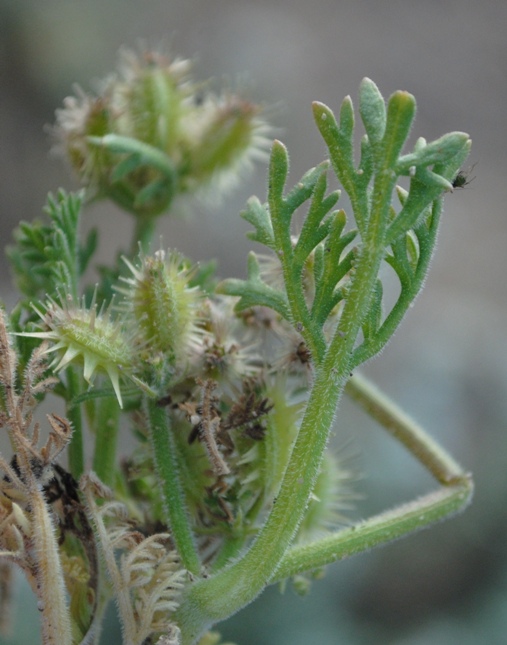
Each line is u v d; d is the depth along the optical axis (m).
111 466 0.18
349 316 0.16
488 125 0.75
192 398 0.17
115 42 0.73
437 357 0.56
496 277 0.64
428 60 0.78
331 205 0.16
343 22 0.80
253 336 0.19
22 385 0.17
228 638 0.41
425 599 0.46
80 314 0.17
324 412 0.16
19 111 0.67
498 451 0.51
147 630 0.16
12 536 0.17
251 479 0.17
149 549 0.16
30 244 0.18
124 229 0.62
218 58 0.76
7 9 0.69
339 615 0.44
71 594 0.17
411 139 0.73
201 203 0.21
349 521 0.18
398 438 0.19
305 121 0.73
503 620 0.45
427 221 0.17
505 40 0.80
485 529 0.48
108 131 0.20
